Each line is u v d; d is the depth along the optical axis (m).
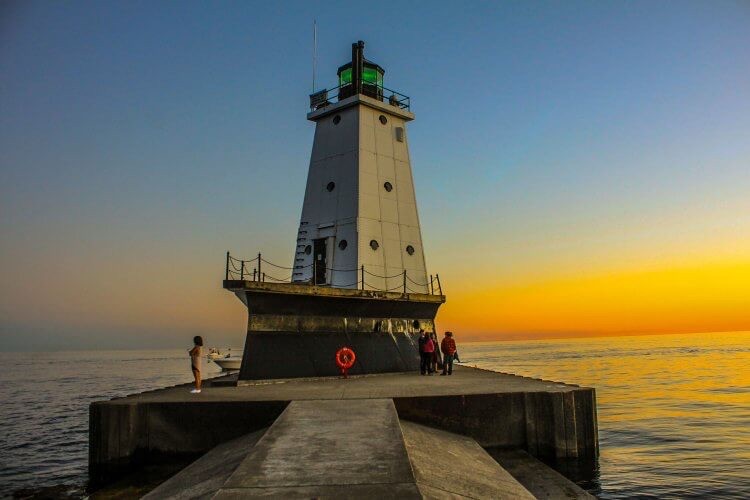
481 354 183.50
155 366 147.62
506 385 21.19
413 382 22.89
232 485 10.13
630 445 24.88
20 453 26.41
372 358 26.44
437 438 16.22
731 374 67.69
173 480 14.25
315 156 31.44
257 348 23.23
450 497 10.93
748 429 28.69
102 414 17.14
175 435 17.22
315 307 25.03
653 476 19.31
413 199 31.58
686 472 19.88
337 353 24.70
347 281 28.17
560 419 18.03
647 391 48.94
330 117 31.47
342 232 29.02
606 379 63.50
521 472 15.93
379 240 29.14
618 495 17.33
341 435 13.04
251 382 22.58
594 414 18.52
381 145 30.83
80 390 65.38
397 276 29.50
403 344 28.23
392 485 10.12
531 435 18.00
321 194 30.47
